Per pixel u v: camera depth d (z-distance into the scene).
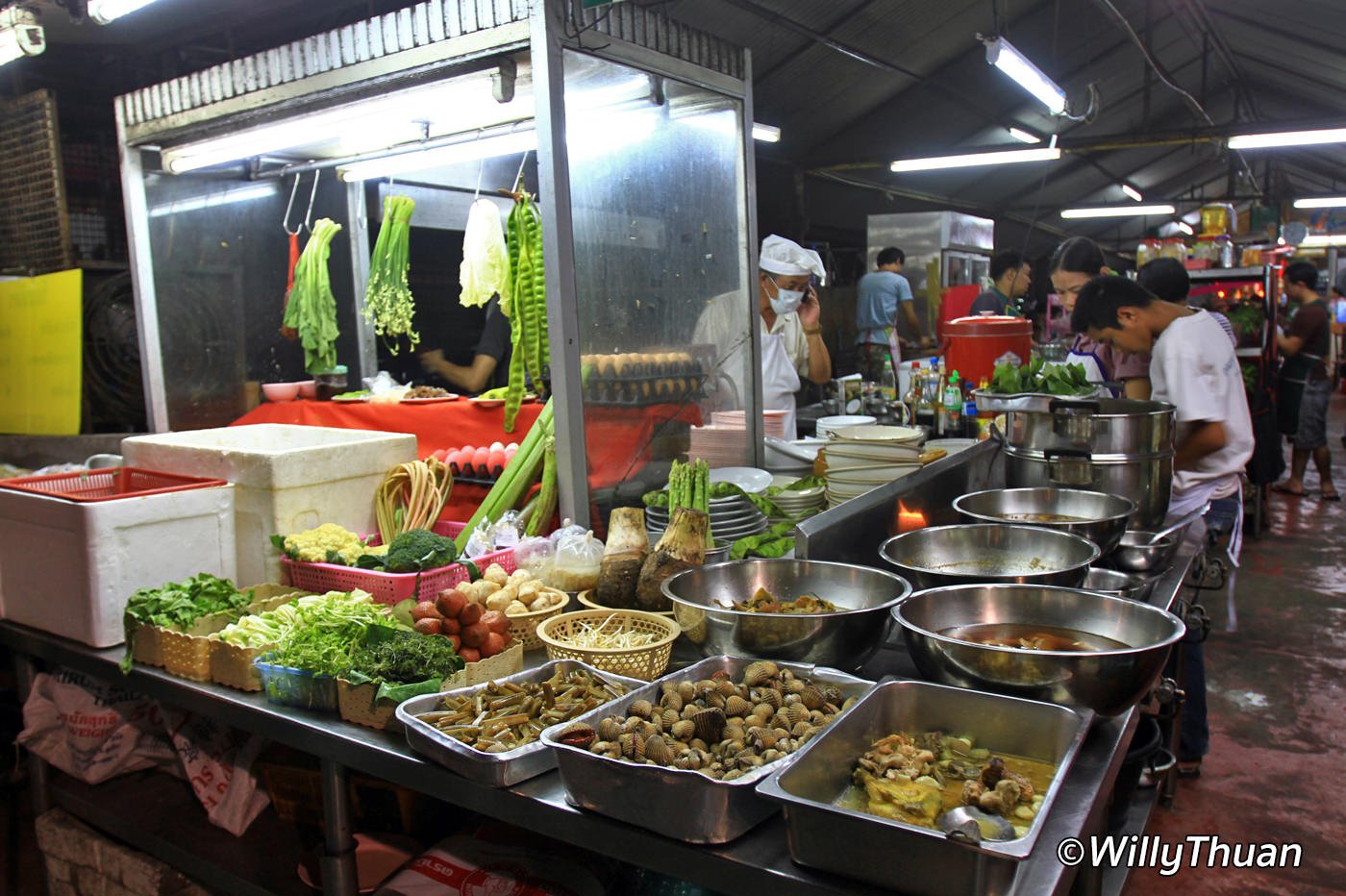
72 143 4.30
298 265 3.95
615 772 1.30
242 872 2.19
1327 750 3.60
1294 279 7.88
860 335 7.48
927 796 1.24
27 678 2.63
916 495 2.54
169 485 2.69
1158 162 15.26
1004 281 6.26
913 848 1.09
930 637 1.53
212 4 4.59
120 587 2.33
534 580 2.25
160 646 2.14
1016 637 1.74
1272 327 6.72
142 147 3.60
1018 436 2.80
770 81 7.39
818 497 2.89
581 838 1.39
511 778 1.47
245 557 2.58
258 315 4.12
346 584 2.33
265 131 3.21
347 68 2.80
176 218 3.77
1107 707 1.44
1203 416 3.08
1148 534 2.45
